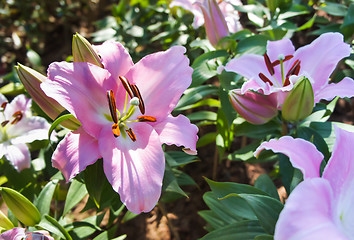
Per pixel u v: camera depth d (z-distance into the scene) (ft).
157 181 1.36
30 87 1.47
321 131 1.77
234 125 2.15
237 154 2.01
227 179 2.76
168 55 1.53
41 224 1.55
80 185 1.73
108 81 1.49
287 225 0.95
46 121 1.91
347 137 1.20
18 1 4.23
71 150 1.41
